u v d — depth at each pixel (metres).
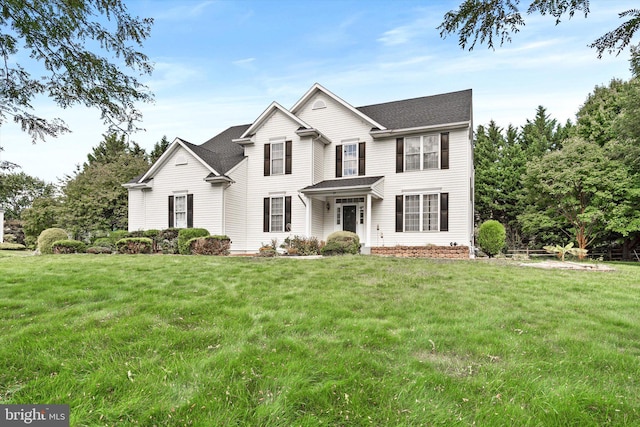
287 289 6.34
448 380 2.89
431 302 5.48
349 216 16.42
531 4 3.51
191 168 16.66
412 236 15.05
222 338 3.81
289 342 3.67
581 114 26.47
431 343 3.71
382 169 15.81
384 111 17.67
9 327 4.18
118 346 3.56
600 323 4.50
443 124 14.45
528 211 24.31
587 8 3.48
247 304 5.24
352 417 2.41
